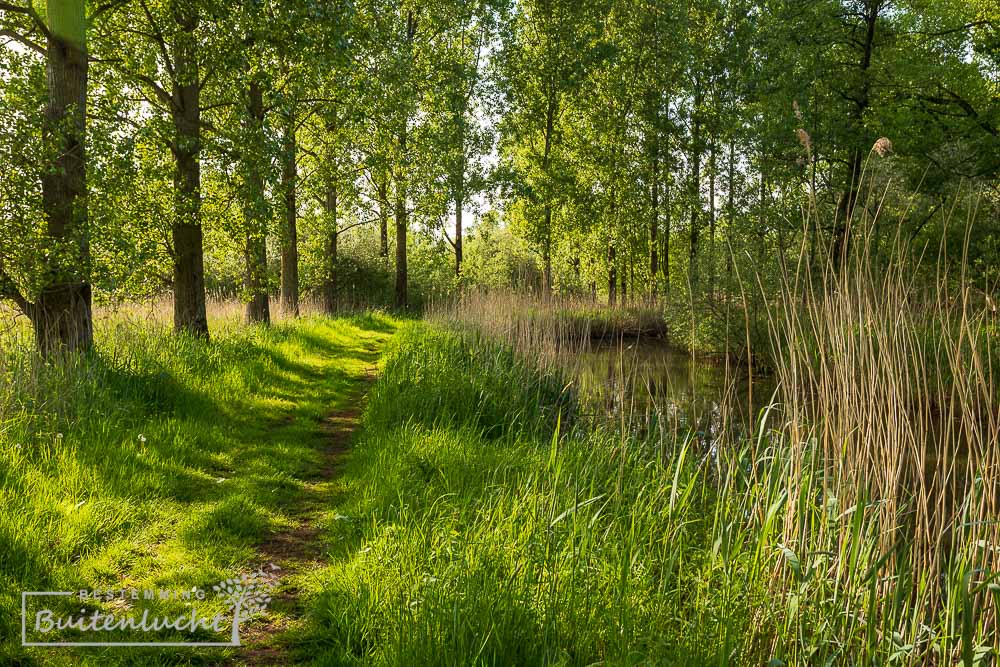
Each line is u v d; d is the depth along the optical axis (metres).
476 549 3.55
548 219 26.73
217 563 4.11
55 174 7.38
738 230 15.90
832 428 3.49
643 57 26.11
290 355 11.63
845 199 16.89
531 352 9.04
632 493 4.70
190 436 6.28
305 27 9.55
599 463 5.15
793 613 2.86
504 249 32.84
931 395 7.73
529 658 2.78
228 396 7.91
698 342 15.73
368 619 3.30
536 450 5.85
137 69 10.20
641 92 26.05
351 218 21.30
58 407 5.61
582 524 3.80
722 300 14.68
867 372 3.48
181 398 7.18
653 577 3.53
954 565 3.31
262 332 12.41
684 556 3.78
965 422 3.12
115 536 4.24
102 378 6.60
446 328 13.01
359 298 28.12
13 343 6.80
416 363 9.39
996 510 3.26
